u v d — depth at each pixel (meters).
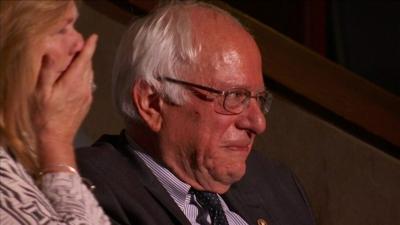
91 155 4.11
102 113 6.25
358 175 5.04
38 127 3.26
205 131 4.03
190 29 4.02
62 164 3.27
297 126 5.25
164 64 4.01
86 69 3.31
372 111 5.27
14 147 3.10
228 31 4.05
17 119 3.09
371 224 5.01
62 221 3.14
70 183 3.26
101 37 6.26
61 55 3.22
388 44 8.36
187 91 4.01
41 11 3.09
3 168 3.07
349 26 8.45
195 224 4.11
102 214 3.31
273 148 5.33
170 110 4.05
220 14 4.10
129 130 4.19
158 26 4.04
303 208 4.61
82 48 3.29
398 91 8.36
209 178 4.10
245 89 4.03
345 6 8.45
